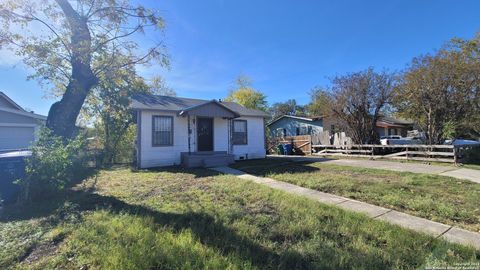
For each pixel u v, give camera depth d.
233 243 3.32
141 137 11.62
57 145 6.12
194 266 2.76
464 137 16.95
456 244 3.19
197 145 13.20
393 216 4.38
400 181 7.30
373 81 14.79
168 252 3.02
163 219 4.27
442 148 11.90
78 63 9.80
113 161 15.15
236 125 14.69
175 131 12.55
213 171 10.06
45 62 9.97
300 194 5.99
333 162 12.48
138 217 4.32
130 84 13.90
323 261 2.82
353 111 15.76
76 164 8.02
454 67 11.73
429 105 12.82
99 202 5.50
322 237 3.47
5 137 13.80
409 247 3.17
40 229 3.96
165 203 5.32
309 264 2.82
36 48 9.34
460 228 3.83
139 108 11.55
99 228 3.85
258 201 5.35
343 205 5.07
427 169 9.68
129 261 2.82
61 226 4.04
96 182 7.79
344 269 2.71
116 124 15.45
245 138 14.97
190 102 14.55
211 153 13.00
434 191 6.04
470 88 11.83
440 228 3.83
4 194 5.73
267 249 3.18
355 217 4.21
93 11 9.94
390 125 26.58
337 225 3.91
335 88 15.91
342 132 16.97
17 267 2.87
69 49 9.62
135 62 10.98
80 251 3.17
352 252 3.05
